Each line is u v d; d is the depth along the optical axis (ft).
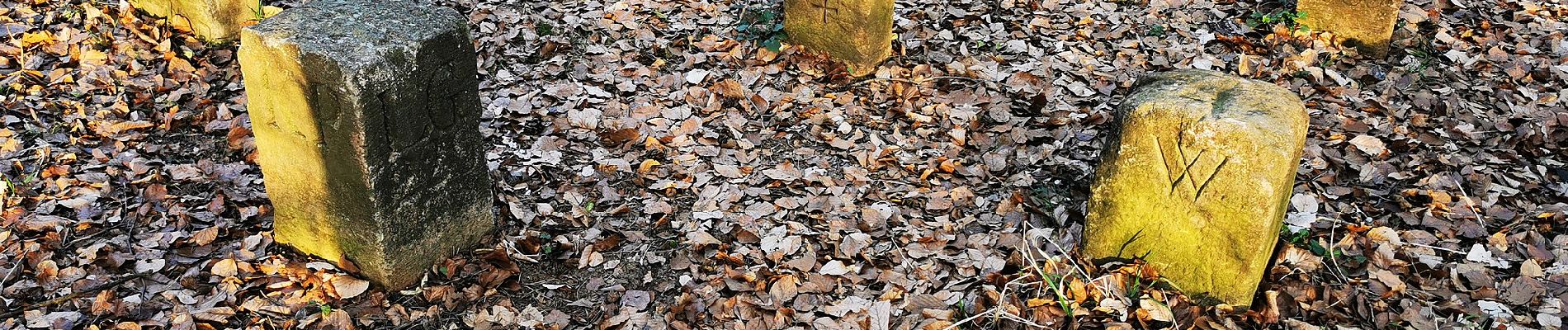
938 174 15.20
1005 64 18.78
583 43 19.22
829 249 13.48
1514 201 14.37
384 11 11.00
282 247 12.91
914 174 15.28
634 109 16.92
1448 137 16.14
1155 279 12.33
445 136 11.82
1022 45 19.36
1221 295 11.90
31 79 16.56
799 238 13.58
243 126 15.51
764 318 12.14
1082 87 17.79
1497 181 14.88
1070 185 14.89
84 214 13.39
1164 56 19.16
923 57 18.84
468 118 12.07
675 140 15.92
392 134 10.92
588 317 12.39
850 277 12.91
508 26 19.63
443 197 12.27
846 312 12.25
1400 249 13.21
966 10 20.89
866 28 17.61
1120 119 11.43
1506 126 16.44
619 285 12.91
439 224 12.45
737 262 13.19
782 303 12.44
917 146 16.05
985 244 13.50
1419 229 13.67
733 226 13.93
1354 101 17.25
